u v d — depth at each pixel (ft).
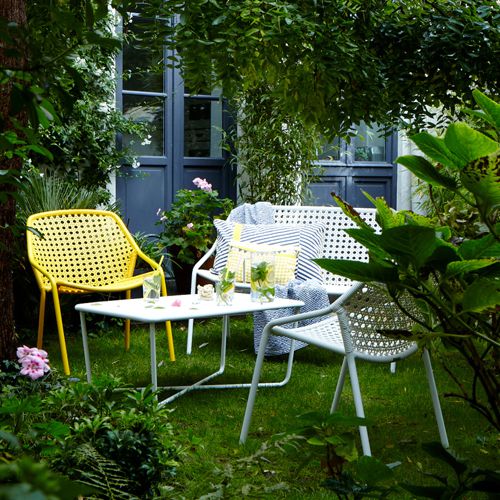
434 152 2.95
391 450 10.14
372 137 25.52
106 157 21.30
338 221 18.43
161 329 18.71
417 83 15.35
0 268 12.17
